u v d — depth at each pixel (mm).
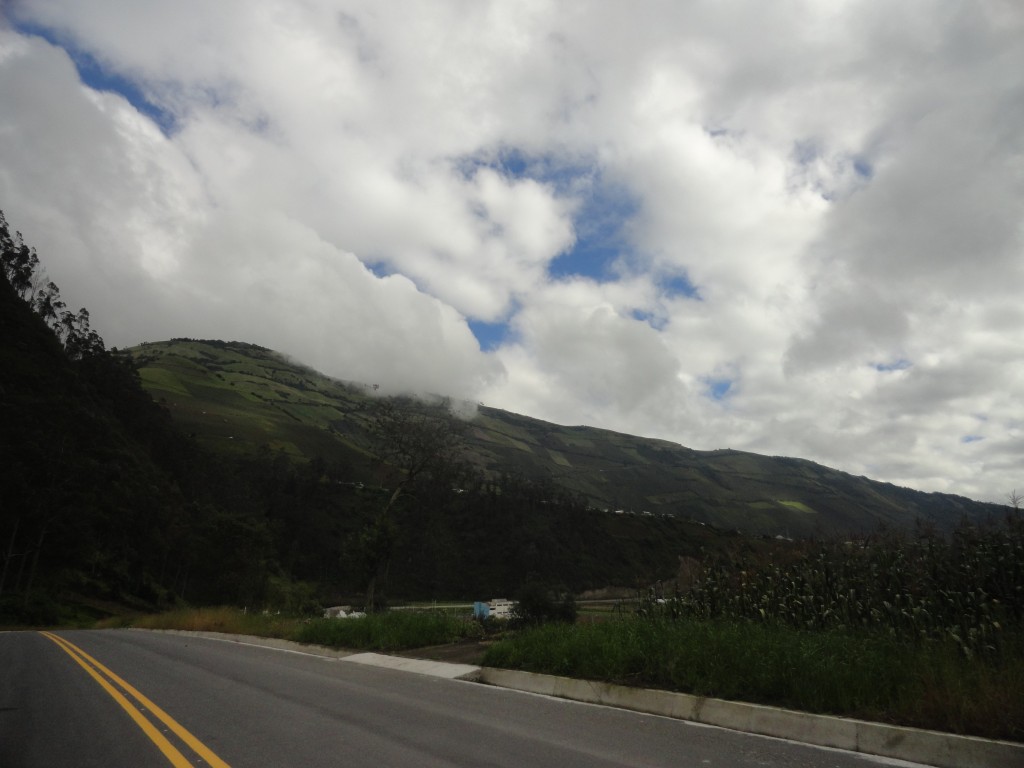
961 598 8711
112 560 63094
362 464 130000
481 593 64438
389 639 14109
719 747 5688
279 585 62750
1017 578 8719
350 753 5664
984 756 4914
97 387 83625
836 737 5754
